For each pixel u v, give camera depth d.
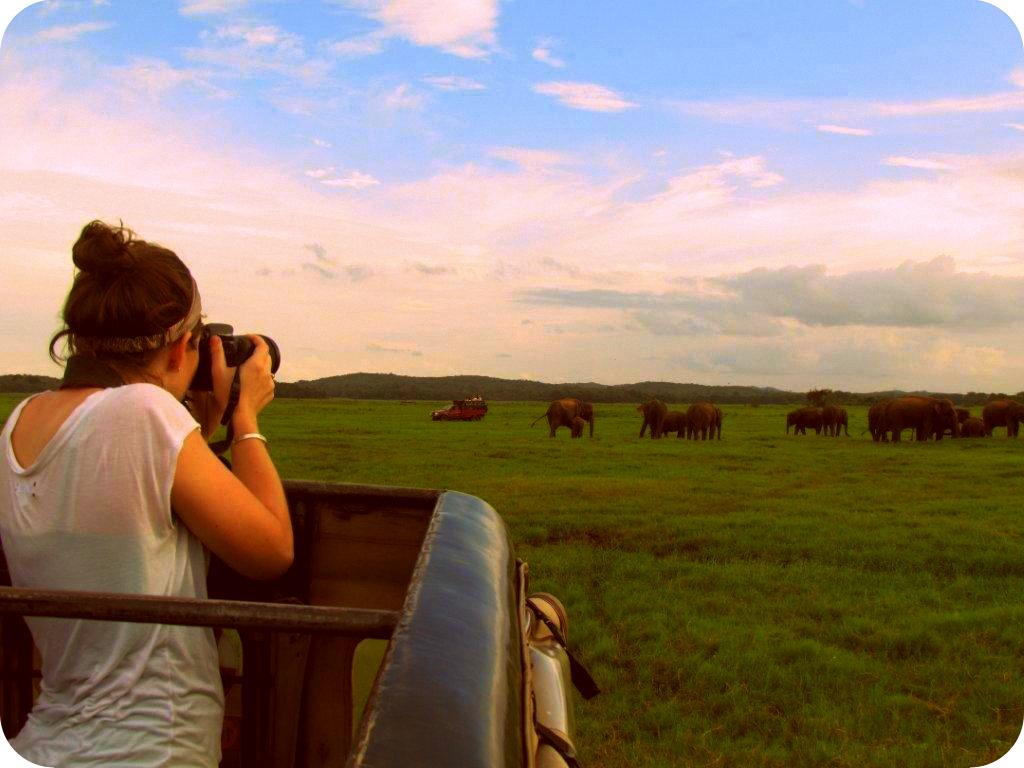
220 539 1.54
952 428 39.94
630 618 7.27
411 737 0.87
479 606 1.22
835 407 47.50
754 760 4.52
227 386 1.73
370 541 2.40
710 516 13.05
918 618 7.30
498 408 104.25
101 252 1.59
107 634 1.51
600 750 4.67
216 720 1.61
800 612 7.67
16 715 1.86
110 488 1.49
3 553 1.85
